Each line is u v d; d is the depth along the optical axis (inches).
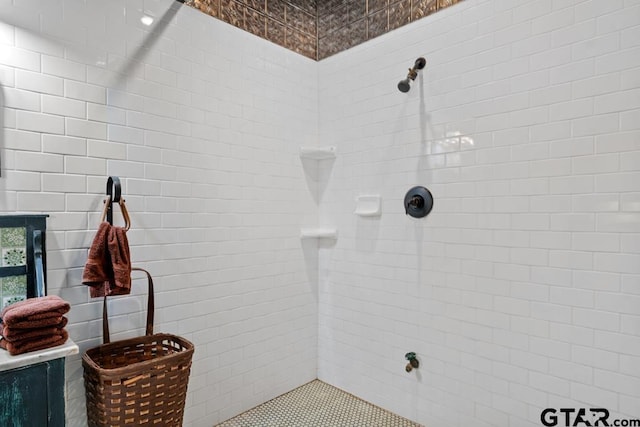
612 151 56.3
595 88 57.8
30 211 55.5
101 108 62.6
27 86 55.2
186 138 73.9
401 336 83.4
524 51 64.9
